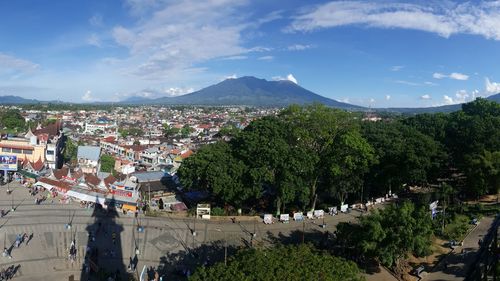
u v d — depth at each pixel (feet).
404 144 331.36
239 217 287.28
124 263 225.97
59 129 528.63
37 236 246.47
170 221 279.90
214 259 230.27
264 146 287.28
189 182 297.53
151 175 390.83
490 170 300.61
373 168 335.47
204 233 262.67
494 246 163.12
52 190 328.08
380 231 194.59
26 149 407.64
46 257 227.61
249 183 287.48
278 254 154.71
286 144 297.33
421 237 197.57
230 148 317.83
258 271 138.00
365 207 318.65
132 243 247.09
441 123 435.53
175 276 212.64
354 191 333.83
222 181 281.74
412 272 202.49
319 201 348.38
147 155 582.76
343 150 301.22
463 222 266.57
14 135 442.91
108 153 587.68
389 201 335.67
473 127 378.73
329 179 320.09
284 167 279.90
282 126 320.91
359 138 301.02
